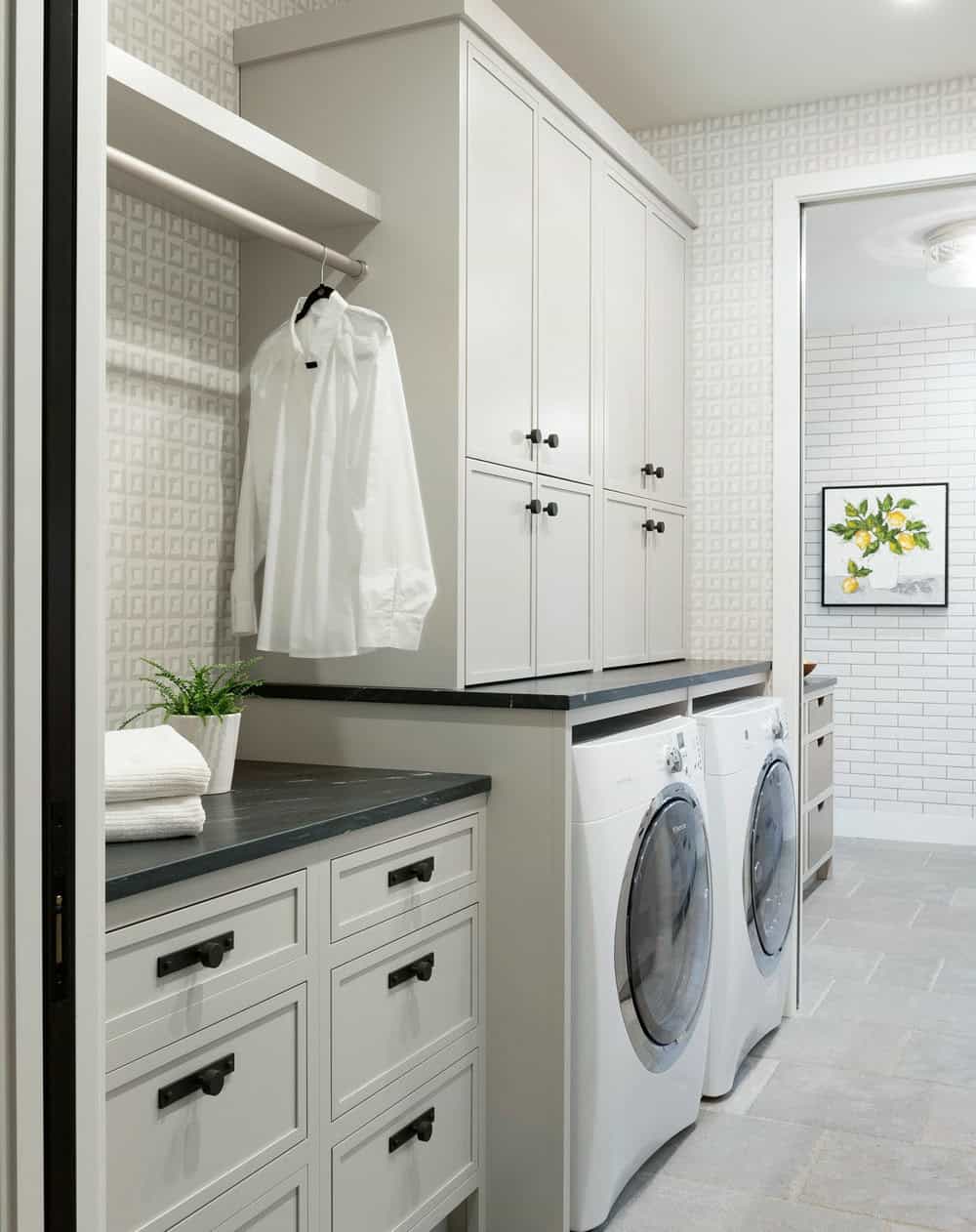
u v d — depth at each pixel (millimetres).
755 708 3092
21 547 896
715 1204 2314
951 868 4816
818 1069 2988
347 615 2180
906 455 4684
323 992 1723
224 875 1512
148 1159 1394
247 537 2324
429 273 2340
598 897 2160
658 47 3113
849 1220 2250
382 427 2180
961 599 4668
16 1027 898
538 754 2146
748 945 2893
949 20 2965
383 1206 1881
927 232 3707
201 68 2404
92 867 968
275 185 2197
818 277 4066
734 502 3541
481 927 2191
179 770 1557
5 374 883
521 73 2564
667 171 3633
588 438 2902
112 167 1755
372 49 2395
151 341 2240
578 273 2842
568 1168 2170
